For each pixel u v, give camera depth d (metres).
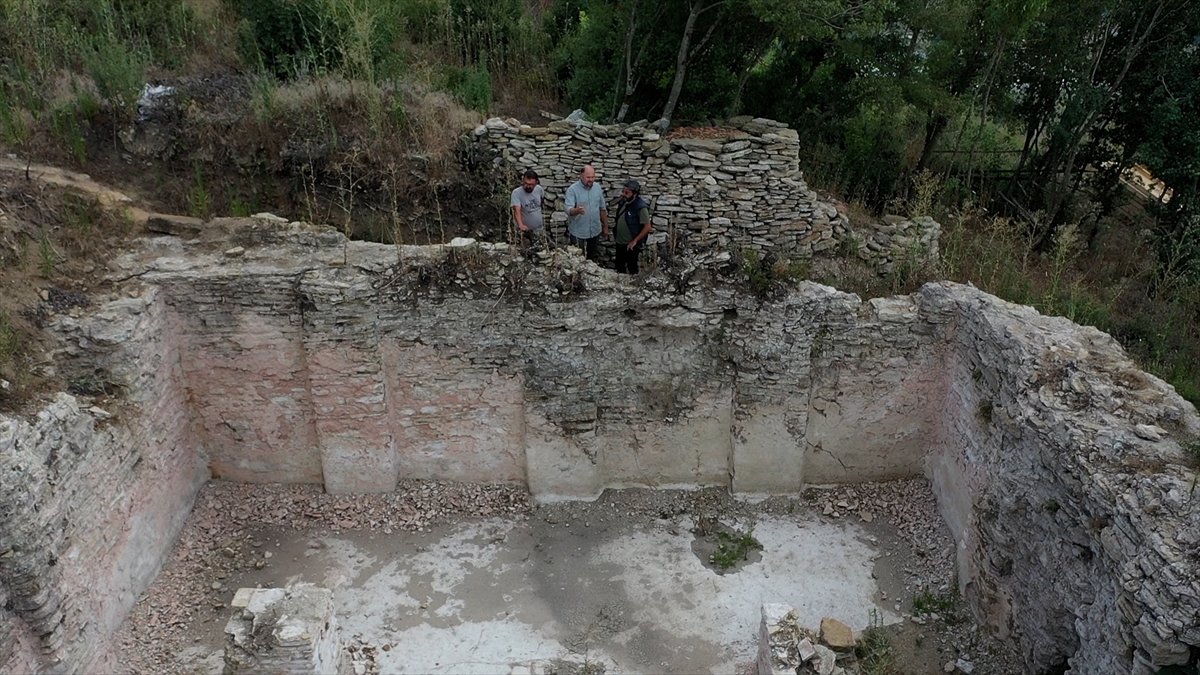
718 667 7.41
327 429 8.95
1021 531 6.94
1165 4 12.68
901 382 8.91
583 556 8.65
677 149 10.48
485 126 10.67
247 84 11.41
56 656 6.35
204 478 9.31
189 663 7.27
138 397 7.80
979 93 13.42
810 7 9.98
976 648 7.41
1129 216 14.90
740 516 9.16
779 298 8.52
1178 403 6.55
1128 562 5.34
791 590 8.20
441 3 13.99
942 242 11.62
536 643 7.64
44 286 7.84
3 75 10.21
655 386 9.12
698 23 11.05
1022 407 6.91
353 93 10.94
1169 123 12.83
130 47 11.64
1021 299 9.99
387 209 10.44
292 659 6.07
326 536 8.84
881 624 7.72
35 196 8.70
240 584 8.17
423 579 8.33
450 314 8.59
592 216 9.88
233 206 9.88
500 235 10.59
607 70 12.16
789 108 12.68
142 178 10.05
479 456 9.41
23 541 5.90
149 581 7.99
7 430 6.01
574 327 8.61
